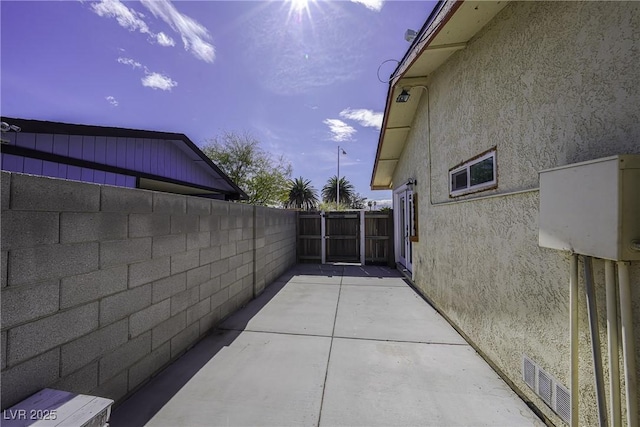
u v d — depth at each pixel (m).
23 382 1.49
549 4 2.04
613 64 1.55
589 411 1.67
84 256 1.87
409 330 3.66
